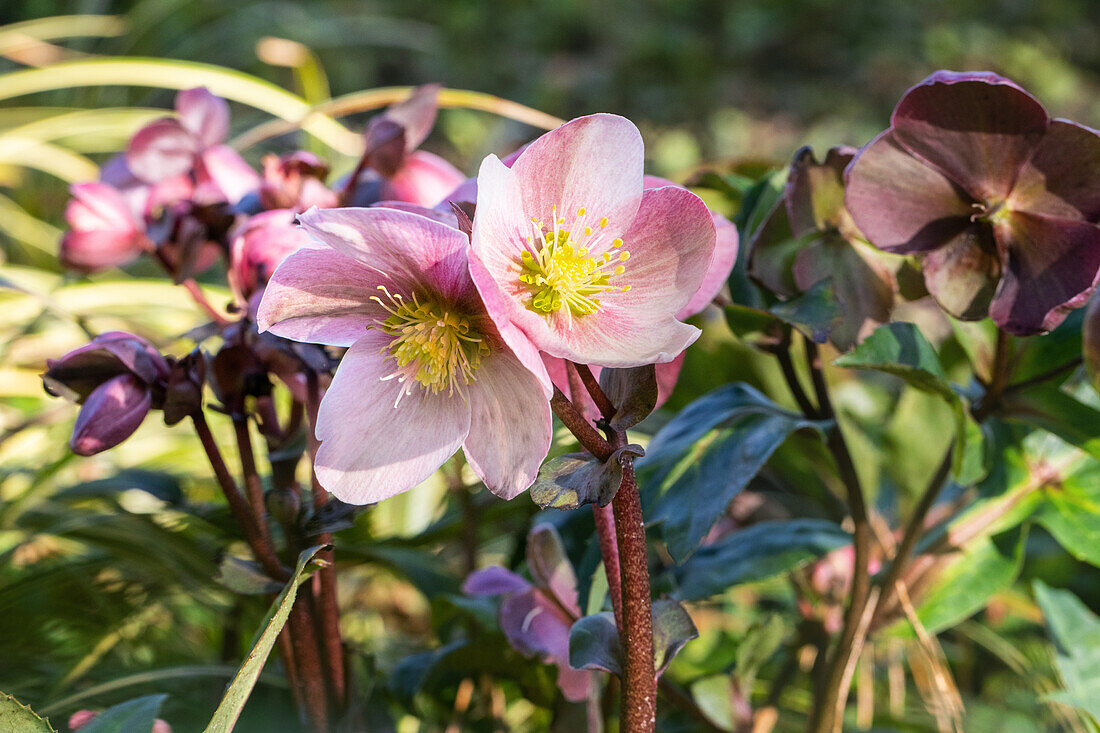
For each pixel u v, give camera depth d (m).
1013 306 0.53
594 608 0.57
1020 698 0.72
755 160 0.67
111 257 0.61
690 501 0.57
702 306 0.53
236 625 0.64
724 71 2.82
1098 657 0.63
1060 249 0.52
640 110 2.63
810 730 0.60
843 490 0.71
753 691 0.69
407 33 2.70
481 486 0.65
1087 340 0.53
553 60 2.87
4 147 1.00
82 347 0.51
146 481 0.59
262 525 0.53
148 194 0.65
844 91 2.70
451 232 0.46
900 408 0.69
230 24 1.88
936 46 2.80
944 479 0.58
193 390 0.51
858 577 0.59
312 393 0.53
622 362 0.46
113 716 0.51
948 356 0.70
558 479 0.48
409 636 0.82
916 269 0.56
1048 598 0.65
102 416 0.51
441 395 0.49
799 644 0.66
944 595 0.61
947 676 0.67
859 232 0.56
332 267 0.48
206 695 0.62
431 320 0.48
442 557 0.71
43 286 0.90
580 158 0.48
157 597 0.65
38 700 0.62
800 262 0.56
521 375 0.48
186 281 0.60
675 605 0.51
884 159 0.53
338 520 0.53
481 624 0.60
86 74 1.01
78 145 1.35
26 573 0.67
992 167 0.53
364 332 0.49
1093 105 2.59
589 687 0.57
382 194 0.60
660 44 2.84
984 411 0.57
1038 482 0.61
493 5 2.98
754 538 0.63
